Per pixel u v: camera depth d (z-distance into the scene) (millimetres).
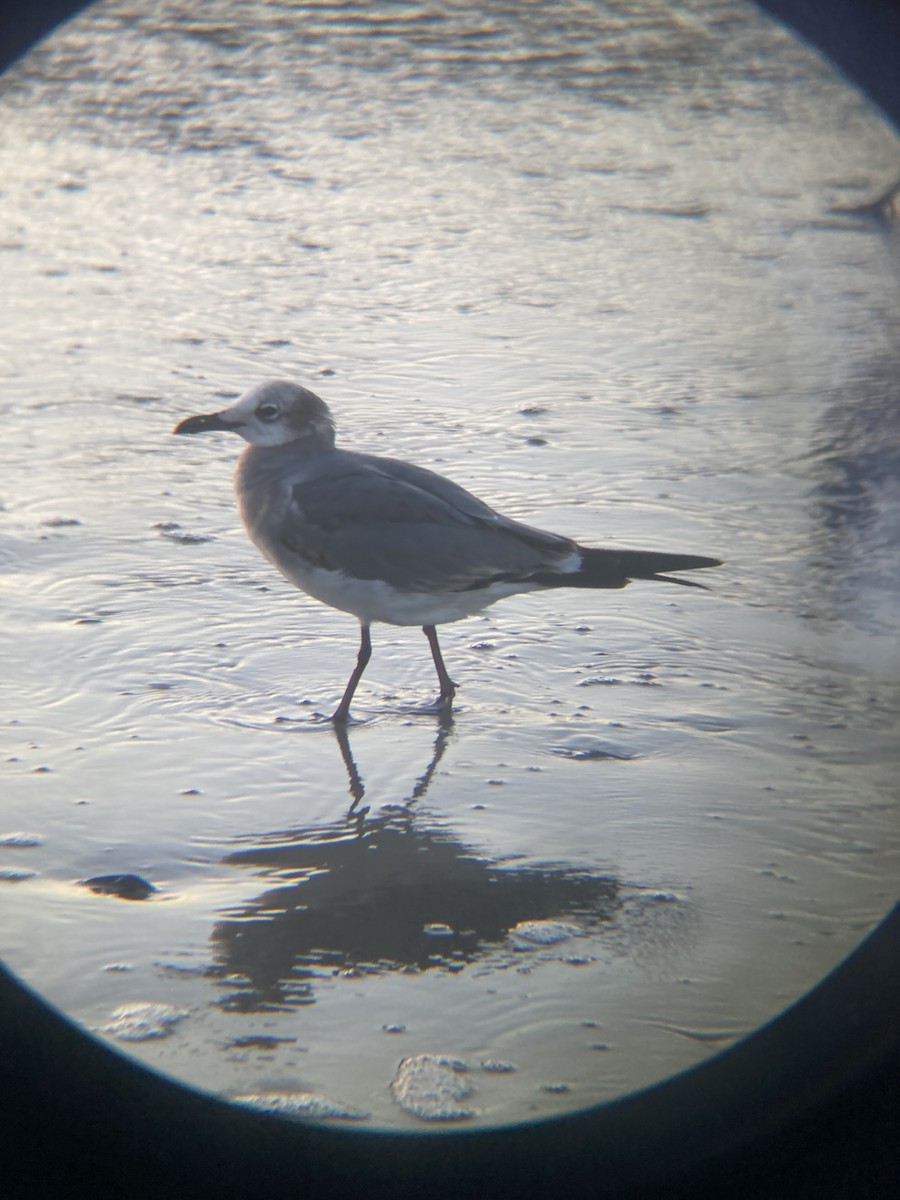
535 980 5234
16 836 6066
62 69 20062
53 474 9828
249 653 7809
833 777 6684
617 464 10258
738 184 17094
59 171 16641
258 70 20703
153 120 18500
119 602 8195
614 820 6340
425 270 14336
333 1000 5098
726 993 5156
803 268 14578
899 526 9242
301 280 13945
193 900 5688
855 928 5559
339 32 22578
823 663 7758
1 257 14062
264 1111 4531
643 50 22234
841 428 10891
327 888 5789
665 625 8211
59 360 11828
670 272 14461
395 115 19203
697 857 6062
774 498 9742
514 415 11102
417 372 11898
